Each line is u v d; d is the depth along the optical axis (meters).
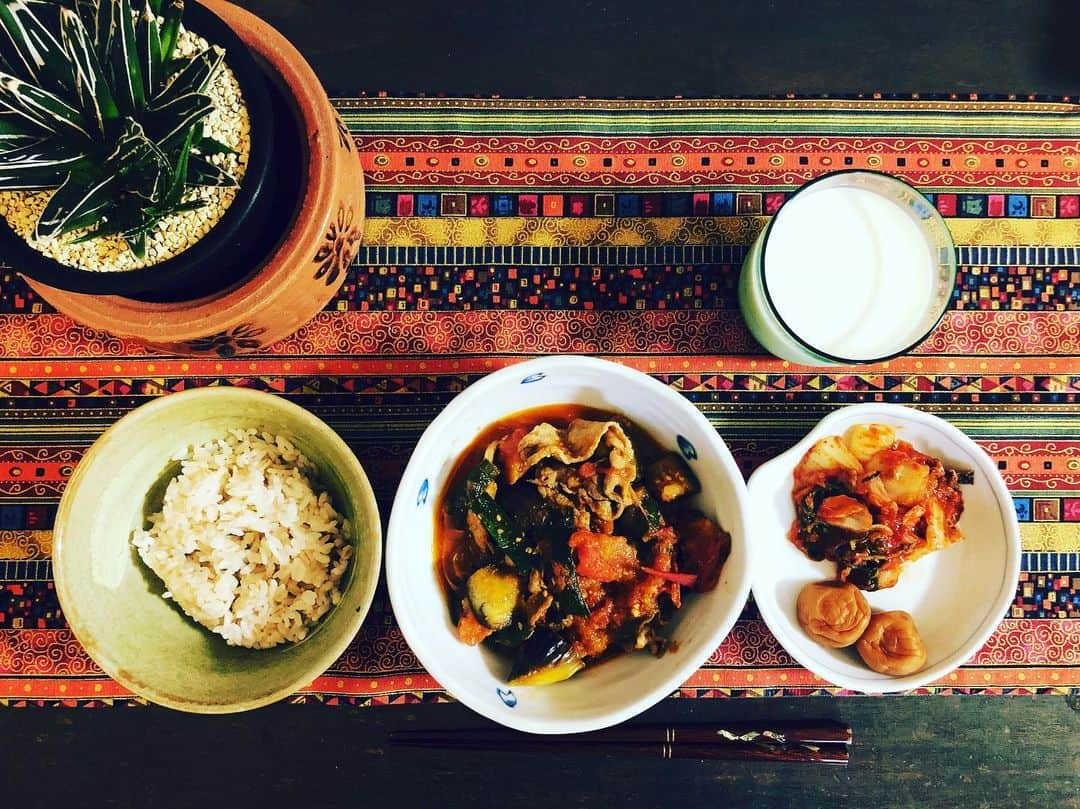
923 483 0.38
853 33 0.43
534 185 0.41
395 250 0.41
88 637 0.34
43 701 0.40
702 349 0.41
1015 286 0.42
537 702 0.34
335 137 0.31
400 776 0.41
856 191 0.38
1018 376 0.42
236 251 0.30
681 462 0.37
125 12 0.26
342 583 0.38
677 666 0.33
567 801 0.41
